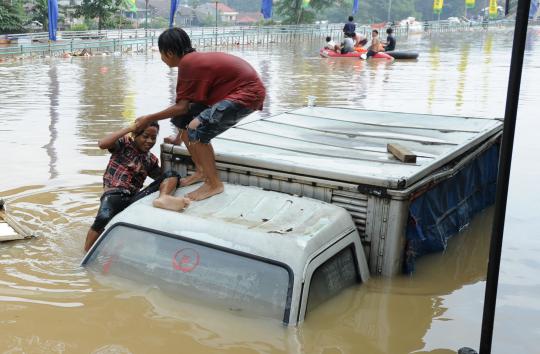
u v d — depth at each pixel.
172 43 4.67
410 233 4.48
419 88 15.64
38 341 3.45
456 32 57.06
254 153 5.14
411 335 3.66
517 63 2.81
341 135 6.19
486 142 5.98
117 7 47.91
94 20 51.06
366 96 14.18
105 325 3.64
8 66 22.31
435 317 3.90
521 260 4.84
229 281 3.86
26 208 5.89
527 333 3.74
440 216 5.07
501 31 58.94
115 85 16.12
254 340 3.50
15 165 7.53
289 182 4.62
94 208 5.94
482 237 5.41
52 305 3.88
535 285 4.41
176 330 3.59
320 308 3.90
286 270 3.72
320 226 4.00
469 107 12.38
